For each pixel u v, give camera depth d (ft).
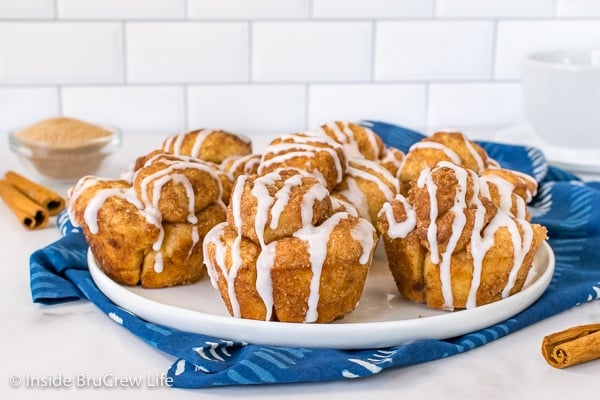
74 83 5.83
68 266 4.27
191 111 5.91
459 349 3.86
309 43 5.86
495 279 4.03
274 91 5.91
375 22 5.85
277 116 5.95
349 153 4.66
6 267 4.40
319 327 3.84
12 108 5.83
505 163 5.21
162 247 4.17
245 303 3.94
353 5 5.82
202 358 3.72
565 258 4.51
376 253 4.47
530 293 4.05
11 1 5.70
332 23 5.83
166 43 5.81
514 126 5.90
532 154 5.20
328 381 3.70
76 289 4.18
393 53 5.90
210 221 4.24
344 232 3.93
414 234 4.06
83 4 5.73
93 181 4.26
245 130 5.96
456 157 4.51
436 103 5.99
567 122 5.34
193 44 5.82
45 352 3.87
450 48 5.91
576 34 5.93
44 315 4.08
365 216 4.41
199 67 5.85
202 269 4.26
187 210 4.19
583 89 5.25
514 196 4.25
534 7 5.89
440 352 3.82
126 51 5.81
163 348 3.83
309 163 4.31
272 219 3.91
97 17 5.75
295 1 5.79
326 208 3.99
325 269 3.91
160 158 4.27
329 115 5.97
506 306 3.99
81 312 4.10
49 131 5.19
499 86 5.99
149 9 5.76
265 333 3.84
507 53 5.94
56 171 5.13
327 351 3.82
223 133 4.69
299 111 5.95
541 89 5.35
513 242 4.01
